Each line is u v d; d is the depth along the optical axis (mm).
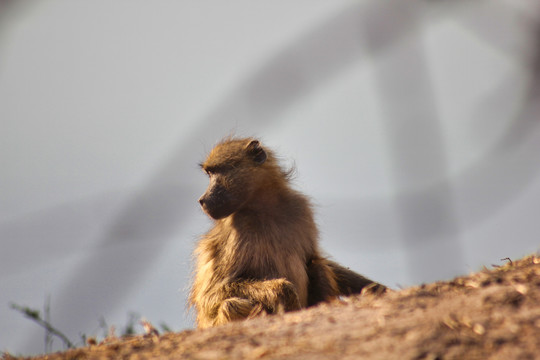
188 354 16328
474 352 13570
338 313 17609
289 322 17703
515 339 13805
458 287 17531
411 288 18172
